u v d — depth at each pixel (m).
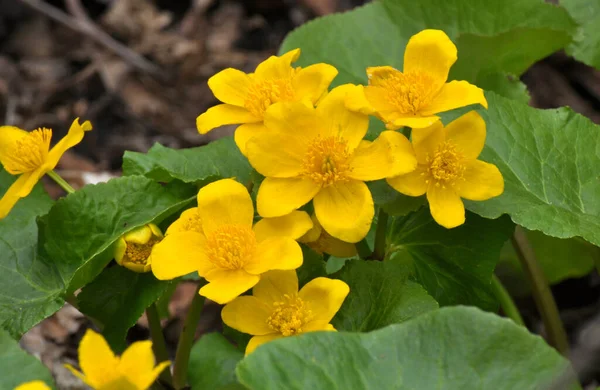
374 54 0.48
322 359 0.32
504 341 0.33
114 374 0.31
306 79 0.37
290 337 0.32
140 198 0.38
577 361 0.37
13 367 0.33
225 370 0.42
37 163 0.37
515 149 0.40
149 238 0.36
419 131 0.35
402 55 0.48
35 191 0.41
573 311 0.52
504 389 0.33
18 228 0.39
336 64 0.48
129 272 0.37
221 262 0.34
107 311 0.37
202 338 0.43
